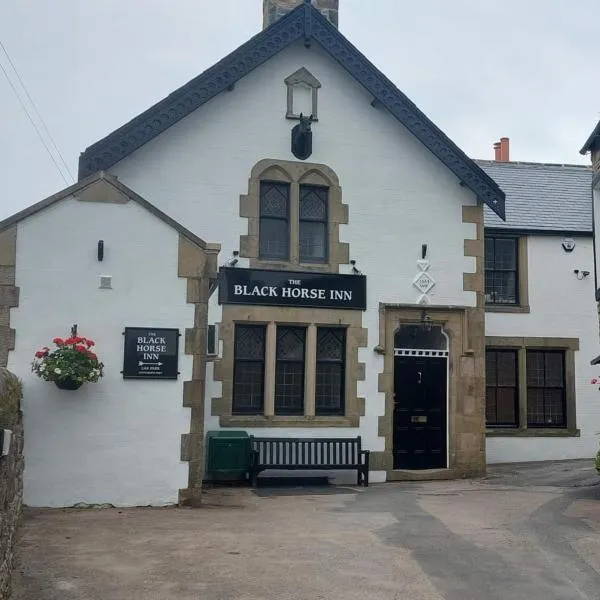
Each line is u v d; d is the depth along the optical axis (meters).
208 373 14.04
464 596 6.83
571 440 18.80
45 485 10.42
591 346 19.16
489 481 14.61
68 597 6.47
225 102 14.68
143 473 10.78
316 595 6.73
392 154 15.48
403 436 15.25
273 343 14.45
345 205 15.11
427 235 15.49
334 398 14.91
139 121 13.68
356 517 10.38
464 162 15.45
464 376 15.41
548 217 19.61
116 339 10.86
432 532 9.35
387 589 6.97
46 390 10.54
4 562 6.37
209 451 13.52
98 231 10.95
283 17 14.66
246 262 14.45
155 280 11.07
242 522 9.86
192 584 6.95
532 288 19.08
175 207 14.23
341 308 14.84
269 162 14.76
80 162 13.45
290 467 13.89
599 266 14.84
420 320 15.25
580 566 7.83
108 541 8.49
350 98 15.38
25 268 10.66
